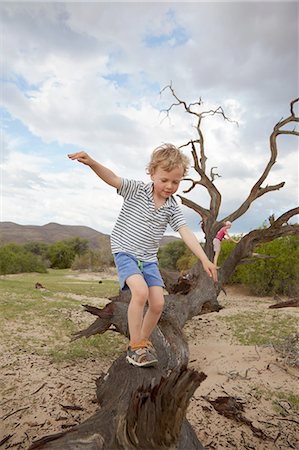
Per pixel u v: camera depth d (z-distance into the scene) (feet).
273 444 12.34
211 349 23.11
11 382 16.24
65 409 13.93
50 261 187.01
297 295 50.62
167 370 12.98
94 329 18.62
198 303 21.36
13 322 27.55
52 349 21.68
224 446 12.07
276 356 20.48
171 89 26.96
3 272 103.40
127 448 7.84
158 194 10.91
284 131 25.03
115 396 10.16
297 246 53.21
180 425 8.36
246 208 25.96
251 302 45.32
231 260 24.22
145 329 11.05
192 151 26.37
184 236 10.91
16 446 11.47
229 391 16.06
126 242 10.86
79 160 10.23
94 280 84.02
